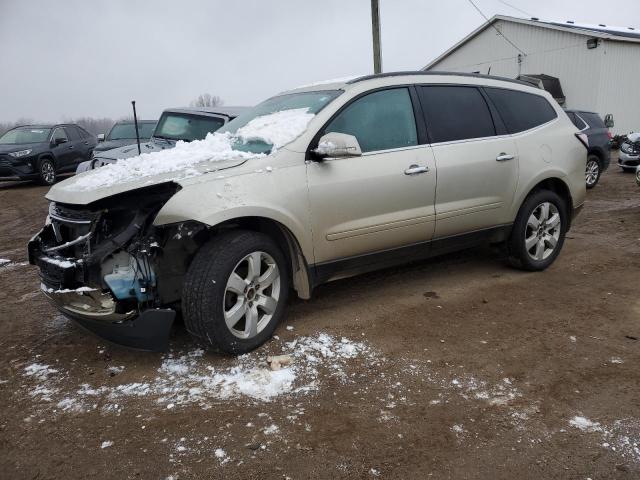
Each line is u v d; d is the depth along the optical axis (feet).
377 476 7.95
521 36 84.74
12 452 8.71
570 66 78.89
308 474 8.02
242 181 11.23
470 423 9.20
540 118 17.21
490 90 16.17
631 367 11.00
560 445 8.60
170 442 8.82
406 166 13.60
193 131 28.86
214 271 10.75
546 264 17.33
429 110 14.52
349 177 12.69
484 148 15.24
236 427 9.18
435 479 7.88
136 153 27.99
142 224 10.65
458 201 14.82
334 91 13.52
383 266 14.24
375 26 54.03
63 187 11.85
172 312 10.71
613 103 78.13
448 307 14.37
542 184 17.17
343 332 12.82
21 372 11.35
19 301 15.94
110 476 8.09
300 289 12.79
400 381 10.56
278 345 12.08
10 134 49.62
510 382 10.50
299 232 12.03
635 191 34.86
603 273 17.12
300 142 12.26
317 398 10.00
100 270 10.53
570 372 10.85
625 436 8.80
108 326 10.66
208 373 10.96
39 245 11.76
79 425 9.38
